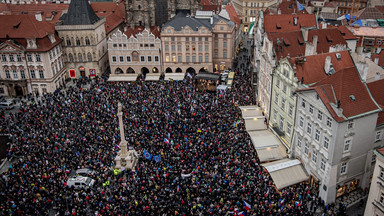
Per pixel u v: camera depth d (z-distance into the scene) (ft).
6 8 532.73
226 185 206.49
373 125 195.72
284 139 246.68
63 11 506.48
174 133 266.98
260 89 309.83
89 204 201.77
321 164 201.36
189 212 187.21
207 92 354.54
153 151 242.99
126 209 190.60
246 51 534.37
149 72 431.84
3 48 369.91
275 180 208.03
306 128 213.05
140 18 497.87
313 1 609.01
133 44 417.49
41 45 373.81
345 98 192.44
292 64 229.25
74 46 418.72
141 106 313.94
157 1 510.58
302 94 210.18
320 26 339.57
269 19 332.19
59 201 200.44
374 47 372.38
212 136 260.21
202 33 406.82
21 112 317.63
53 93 382.63
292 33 285.02
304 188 210.38
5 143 261.85
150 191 204.23
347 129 186.70
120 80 391.45
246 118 281.74
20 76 383.45
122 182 216.74
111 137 263.70
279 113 254.27
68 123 287.69
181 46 415.44
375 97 212.02
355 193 209.46
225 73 405.80
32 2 597.93
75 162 234.79
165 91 352.49
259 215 182.19
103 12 536.42
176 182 210.18
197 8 495.41
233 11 561.43
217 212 186.29
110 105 315.99
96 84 383.65
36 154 243.40
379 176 164.96
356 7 599.57
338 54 237.66
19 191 203.31
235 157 231.71
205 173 217.56
